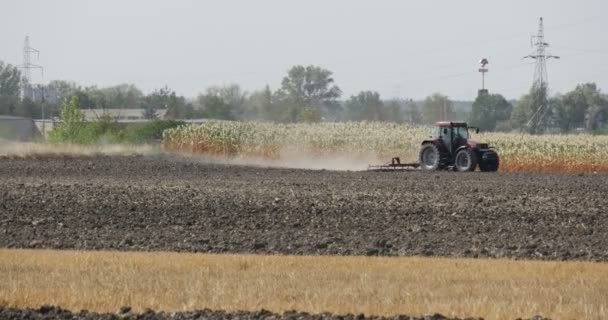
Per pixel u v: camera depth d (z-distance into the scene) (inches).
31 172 5187.0
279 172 5285.4
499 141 6761.8
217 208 3432.6
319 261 2319.1
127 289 1897.1
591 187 4325.8
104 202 3585.1
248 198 3713.1
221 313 1658.5
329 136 6963.6
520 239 2822.3
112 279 2018.9
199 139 7175.2
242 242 2743.6
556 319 1632.6
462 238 2834.6
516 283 2001.7
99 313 1663.4
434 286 1958.7
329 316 1638.8
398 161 5565.9
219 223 3115.2
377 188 4183.1
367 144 6870.1
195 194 3855.8
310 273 2118.6
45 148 6801.2
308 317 1627.7
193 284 1961.1
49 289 1891.0
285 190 4062.5
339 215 3287.4
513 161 6279.5
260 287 1934.1
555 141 6742.1
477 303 1759.4
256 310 1704.0
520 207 3513.8
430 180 4640.8
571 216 3312.0
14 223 3112.7
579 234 2952.8
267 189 4104.3
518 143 6614.2
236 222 3139.8
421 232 2952.8
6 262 2255.2
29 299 1784.0
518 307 1732.3
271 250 2608.3
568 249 2642.7
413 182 4505.4
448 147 5477.4
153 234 2898.6
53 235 2871.6
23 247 2650.1
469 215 3307.1
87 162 5994.1
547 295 1857.8
